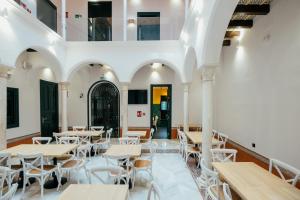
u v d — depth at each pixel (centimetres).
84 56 724
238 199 287
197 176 476
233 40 600
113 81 948
